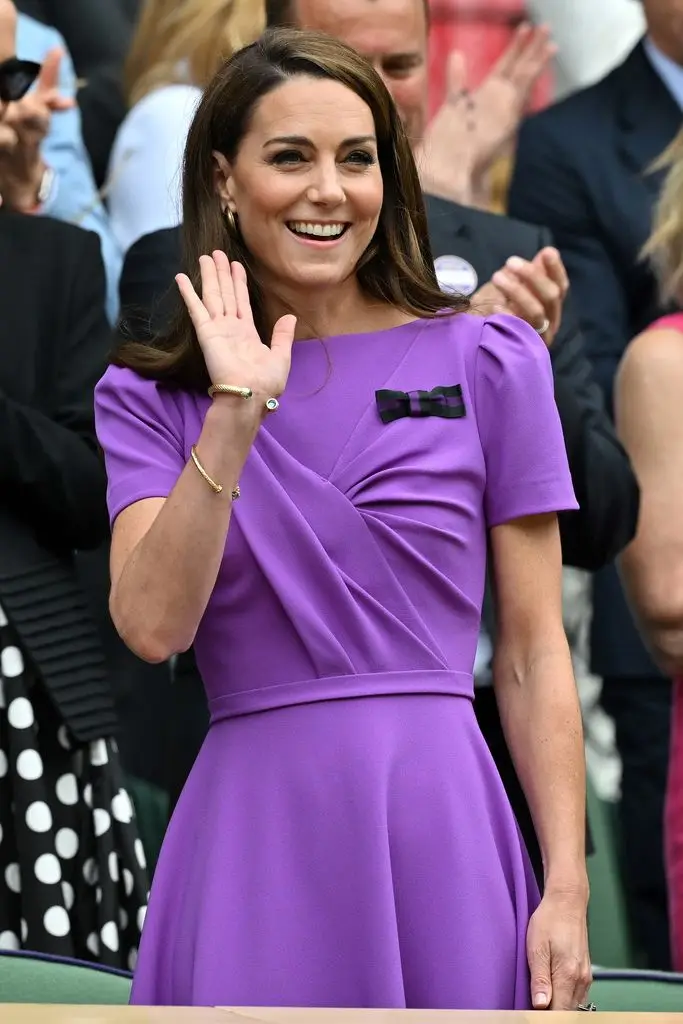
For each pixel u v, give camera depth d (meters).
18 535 13.45
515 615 10.16
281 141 10.04
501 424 10.15
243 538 9.73
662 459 14.71
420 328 10.38
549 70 21.00
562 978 9.33
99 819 13.13
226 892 9.40
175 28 17.44
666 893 17.47
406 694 9.62
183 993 9.49
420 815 9.43
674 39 19.42
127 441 10.15
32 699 13.18
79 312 14.48
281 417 10.05
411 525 9.80
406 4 14.80
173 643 9.41
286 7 15.12
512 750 10.08
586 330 18.67
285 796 9.47
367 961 9.18
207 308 9.69
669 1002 11.50
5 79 14.80
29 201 15.08
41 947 12.69
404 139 10.48
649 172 18.72
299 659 9.64
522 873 9.62
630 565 14.70
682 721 14.52
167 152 17.14
